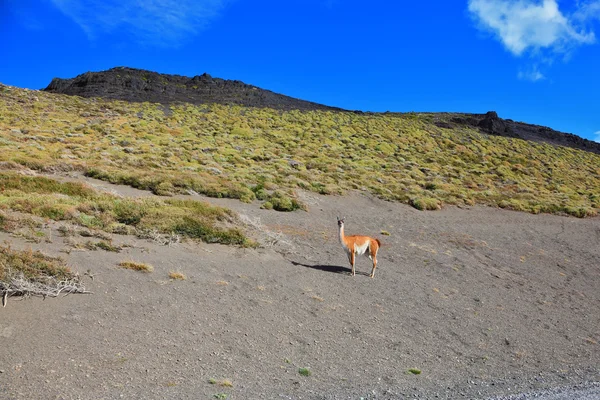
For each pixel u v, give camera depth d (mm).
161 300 11195
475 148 75750
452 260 20141
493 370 9922
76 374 7609
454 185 48531
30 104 65938
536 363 10609
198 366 8500
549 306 15469
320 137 67438
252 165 44156
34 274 10898
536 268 21078
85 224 16609
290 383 8273
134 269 12859
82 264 12430
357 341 10602
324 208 31516
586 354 11578
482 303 14711
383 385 8586
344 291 13922
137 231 16766
